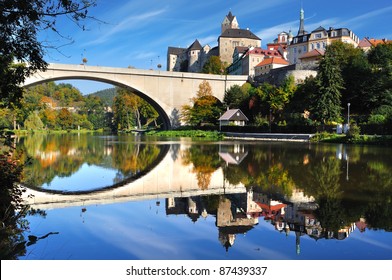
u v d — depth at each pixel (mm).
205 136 68250
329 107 56250
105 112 176500
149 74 76562
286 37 158375
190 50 163000
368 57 71812
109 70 72125
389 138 38625
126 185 14562
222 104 84812
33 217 9289
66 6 8305
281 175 16203
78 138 60188
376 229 8039
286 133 56938
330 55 58438
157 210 10203
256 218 9148
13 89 9773
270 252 6699
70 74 68125
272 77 83312
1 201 9461
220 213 9773
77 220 9039
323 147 35000
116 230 8141
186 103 81188
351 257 6391
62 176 16844
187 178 16156
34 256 6488
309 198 11312
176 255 6590
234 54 136375
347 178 14898
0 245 7023
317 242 7207
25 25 8961
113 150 32406
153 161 23125
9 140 11156
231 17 165000
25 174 17297
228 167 19625
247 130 65125
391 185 13180
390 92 55500
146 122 138000
